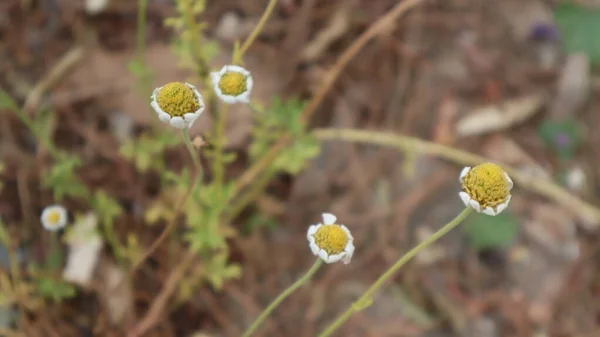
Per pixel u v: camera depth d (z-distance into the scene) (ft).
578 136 1.92
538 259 1.79
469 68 1.96
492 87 1.95
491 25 2.02
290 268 1.74
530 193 1.84
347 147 1.82
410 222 1.79
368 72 1.90
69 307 1.64
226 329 1.68
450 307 1.74
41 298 1.60
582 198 1.85
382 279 1.34
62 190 1.56
